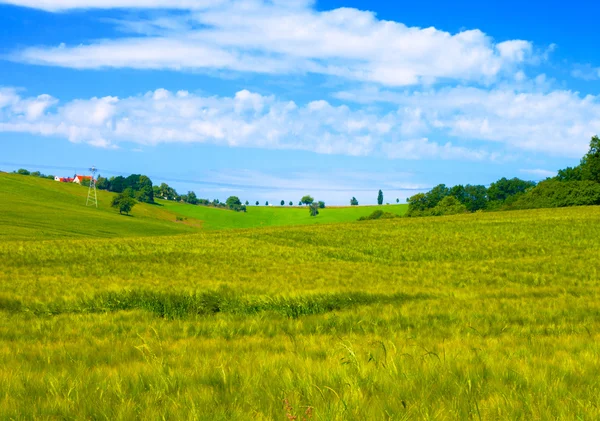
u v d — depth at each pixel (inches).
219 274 1115.3
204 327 468.4
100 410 176.1
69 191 7805.1
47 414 177.5
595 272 1163.9
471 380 211.0
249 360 271.0
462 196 6387.8
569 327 428.1
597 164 4338.1
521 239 1910.7
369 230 2455.7
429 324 474.0
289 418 161.6
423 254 1680.6
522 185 6353.3
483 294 789.2
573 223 2256.4
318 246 1932.8
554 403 180.1
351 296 717.9
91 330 472.7
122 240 2204.7
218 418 167.5
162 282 904.9
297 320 522.3
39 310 629.0
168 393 201.8
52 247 1823.3
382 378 212.7
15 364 279.0
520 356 274.7
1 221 4360.2
